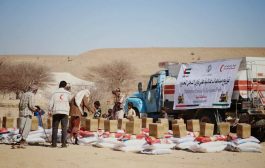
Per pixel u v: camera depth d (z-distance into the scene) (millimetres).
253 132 18094
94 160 11117
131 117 16453
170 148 13094
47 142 15578
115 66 83062
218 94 18047
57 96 13969
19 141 14203
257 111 17328
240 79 17641
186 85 19578
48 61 119812
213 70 18625
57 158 11406
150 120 16047
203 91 18734
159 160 11422
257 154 13195
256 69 17891
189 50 134125
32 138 15141
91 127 14953
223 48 136625
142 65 115938
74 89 34281
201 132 14000
